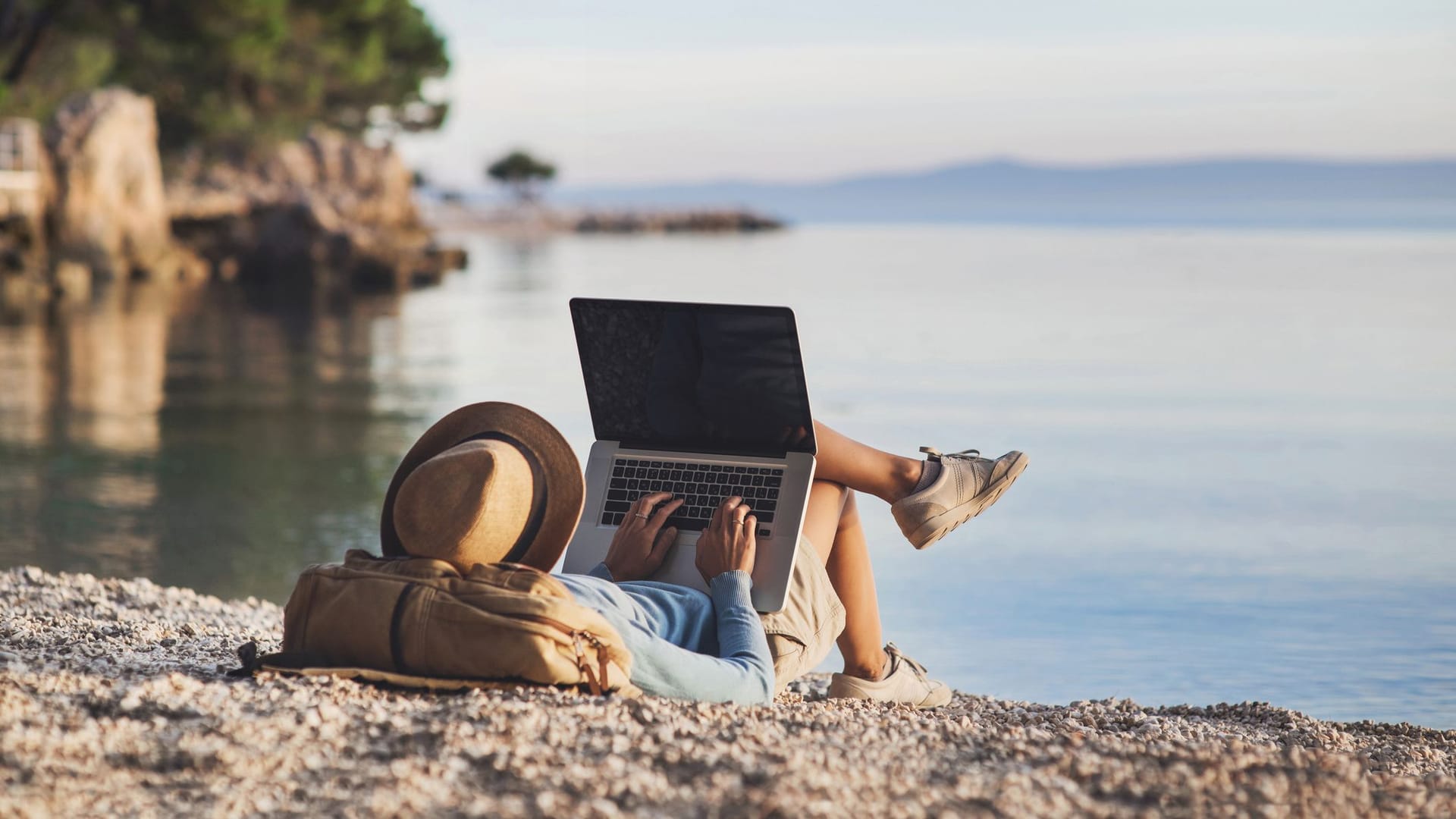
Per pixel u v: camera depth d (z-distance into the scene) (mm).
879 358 23453
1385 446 14492
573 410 16719
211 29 34375
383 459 12891
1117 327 29891
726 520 3773
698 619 3605
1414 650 7164
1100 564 9219
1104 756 3047
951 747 3111
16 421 14734
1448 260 65188
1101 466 13281
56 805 2449
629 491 4004
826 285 46594
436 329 28469
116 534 9453
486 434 3408
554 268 58188
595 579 3496
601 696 3201
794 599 3832
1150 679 6680
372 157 64188
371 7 43031
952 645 7289
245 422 15172
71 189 38812
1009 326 30188
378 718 2975
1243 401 18062
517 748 2783
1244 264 62875
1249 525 10547
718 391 3984
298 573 8492
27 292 34562
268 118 47625
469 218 141375
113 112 39656
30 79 40125
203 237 47281
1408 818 2811
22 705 2936
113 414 15508
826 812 2469
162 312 30812
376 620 3189
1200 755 3031
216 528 9750
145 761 2701
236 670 3410
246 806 2490
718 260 67438
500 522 3246
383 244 50281
